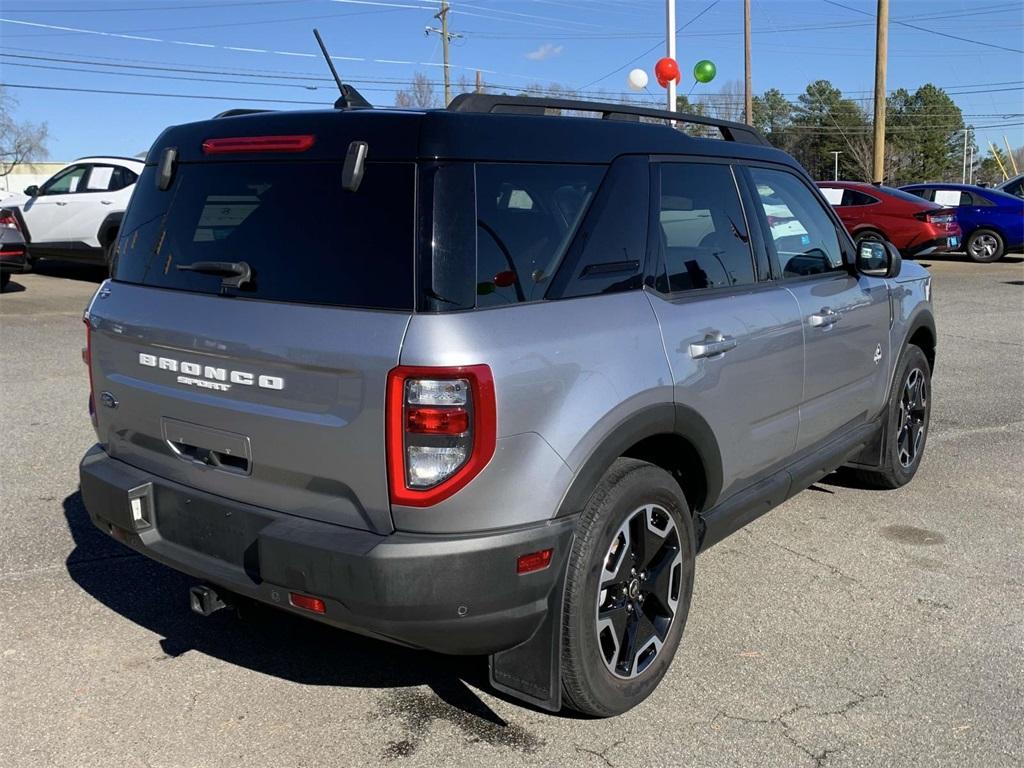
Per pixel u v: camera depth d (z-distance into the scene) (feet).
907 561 15.23
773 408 13.07
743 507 12.79
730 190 12.96
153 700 10.85
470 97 10.04
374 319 8.82
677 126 14.57
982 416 24.77
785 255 13.99
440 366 8.49
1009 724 10.59
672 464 11.82
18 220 48.80
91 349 11.60
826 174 270.26
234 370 9.65
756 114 267.80
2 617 12.72
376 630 8.93
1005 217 66.08
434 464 8.64
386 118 9.36
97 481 11.08
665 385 10.56
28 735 10.09
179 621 12.80
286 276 9.55
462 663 11.91
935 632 12.76
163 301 10.54
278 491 9.62
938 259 70.08
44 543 15.17
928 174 266.98
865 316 15.78
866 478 18.57
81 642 12.14
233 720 10.49
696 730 10.43
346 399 8.84
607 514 9.78
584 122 10.81
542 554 9.27
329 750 9.97
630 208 10.93
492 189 9.41
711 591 14.03
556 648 9.64
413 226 8.92
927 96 264.93
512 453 8.94
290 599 9.28
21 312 38.32
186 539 10.50
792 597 13.83
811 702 11.02
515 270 9.41
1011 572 14.80
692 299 11.59
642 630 10.84
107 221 45.50
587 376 9.64
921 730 10.46
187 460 10.43
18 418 22.38
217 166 10.56
